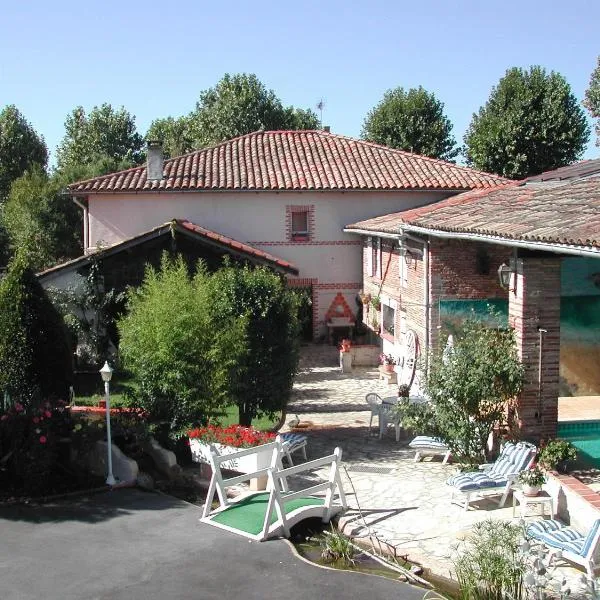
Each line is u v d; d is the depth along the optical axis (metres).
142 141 56.22
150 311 14.06
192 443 13.31
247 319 14.44
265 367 14.94
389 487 12.47
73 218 39.72
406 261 20.48
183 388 13.77
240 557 9.76
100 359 22.34
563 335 15.37
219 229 27.09
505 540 8.35
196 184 26.45
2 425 12.41
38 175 41.66
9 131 53.38
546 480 10.90
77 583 9.00
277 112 50.25
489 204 15.32
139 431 13.53
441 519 10.91
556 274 12.27
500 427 12.83
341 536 10.23
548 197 13.80
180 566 9.48
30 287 13.18
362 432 16.33
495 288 17.56
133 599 8.58
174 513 11.45
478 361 12.37
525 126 34.44
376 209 27.66
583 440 13.39
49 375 13.25
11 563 9.62
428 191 27.36
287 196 27.25
